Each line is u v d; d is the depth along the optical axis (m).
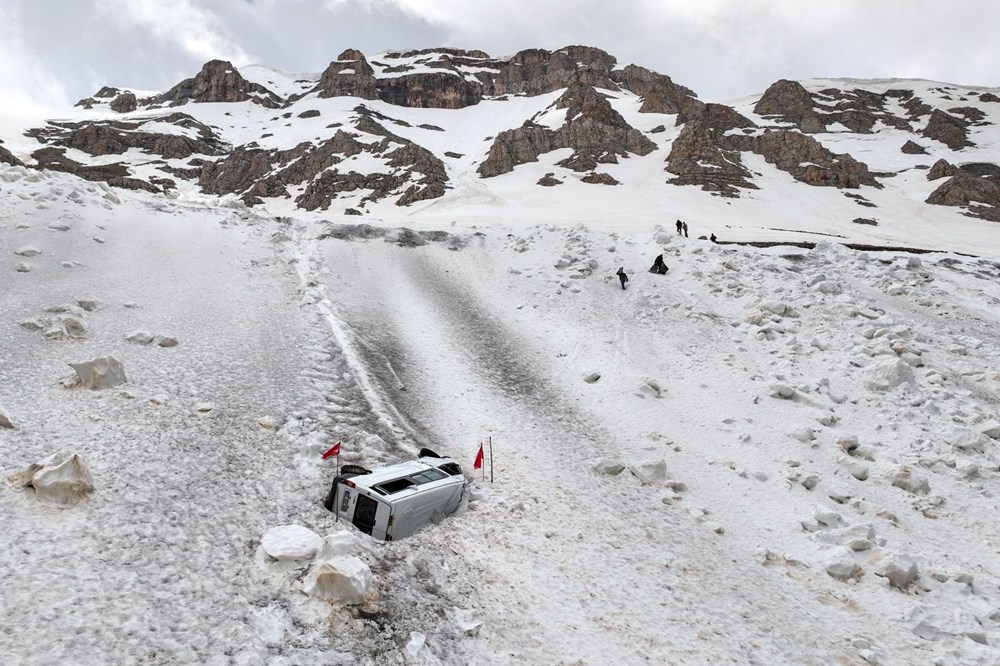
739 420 18.20
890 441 17.45
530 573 10.30
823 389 20.11
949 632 10.09
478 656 8.16
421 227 39.41
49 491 9.20
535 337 24.06
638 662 8.57
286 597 8.35
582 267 30.08
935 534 13.66
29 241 22.84
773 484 15.07
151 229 28.28
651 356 22.45
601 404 18.80
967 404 19.69
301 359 18.42
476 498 12.63
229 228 31.27
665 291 28.23
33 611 7.14
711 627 9.64
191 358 16.80
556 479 14.03
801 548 12.55
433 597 9.14
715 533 12.86
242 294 23.28
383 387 17.97
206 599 8.05
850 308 25.78
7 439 10.80
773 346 23.41
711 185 94.19
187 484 10.73
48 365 14.62
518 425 16.92
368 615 8.31
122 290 20.95
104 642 6.96
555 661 8.35
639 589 10.39
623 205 84.00
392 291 27.72
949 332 25.98
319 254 30.05
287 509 10.76
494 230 39.16
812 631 10.02
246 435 13.15
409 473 11.66
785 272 30.61
